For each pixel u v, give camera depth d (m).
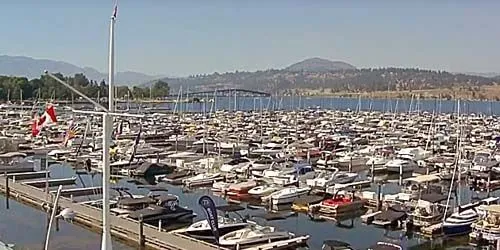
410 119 143.62
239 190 57.69
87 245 40.78
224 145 90.94
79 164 78.19
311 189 56.41
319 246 40.88
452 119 138.75
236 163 71.62
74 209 47.84
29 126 112.25
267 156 80.94
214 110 183.75
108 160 16.88
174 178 66.75
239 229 41.72
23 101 163.12
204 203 36.41
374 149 85.38
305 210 51.72
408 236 43.88
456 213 44.94
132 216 45.38
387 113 169.88
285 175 63.19
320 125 130.62
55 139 96.69
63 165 78.69
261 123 133.00
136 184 65.50
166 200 49.91
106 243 17.03
